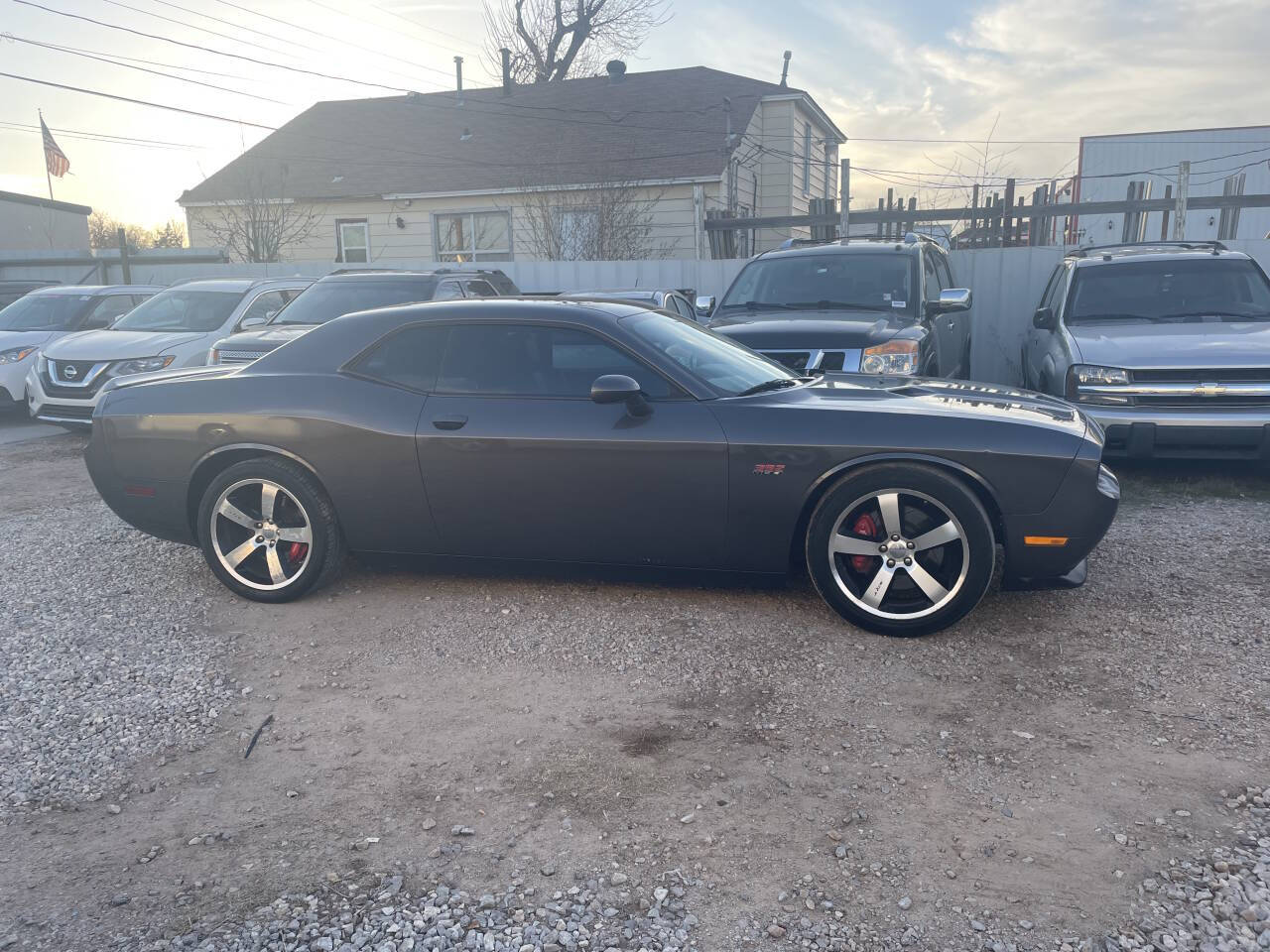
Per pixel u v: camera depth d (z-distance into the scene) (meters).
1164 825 2.81
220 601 4.87
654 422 4.34
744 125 21.22
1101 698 3.65
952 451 4.11
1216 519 6.20
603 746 3.35
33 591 5.05
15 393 11.60
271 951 2.36
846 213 13.08
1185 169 11.41
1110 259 8.77
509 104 24.55
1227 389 6.75
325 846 2.79
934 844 2.75
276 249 22.38
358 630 4.46
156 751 3.36
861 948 2.34
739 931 2.41
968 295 8.02
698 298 8.80
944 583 4.19
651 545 4.45
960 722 3.47
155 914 2.50
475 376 4.62
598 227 19.59
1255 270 8.39
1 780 3.16
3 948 2.38
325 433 4.62
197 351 10.24
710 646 4.18
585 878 2.63
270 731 3.50
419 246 21.95
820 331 7.08
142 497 4.96
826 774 3.13
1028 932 2.38
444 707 3.67
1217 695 3.65
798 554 4.46
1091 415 7.00
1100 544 5.64
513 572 4.71
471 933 2.41
